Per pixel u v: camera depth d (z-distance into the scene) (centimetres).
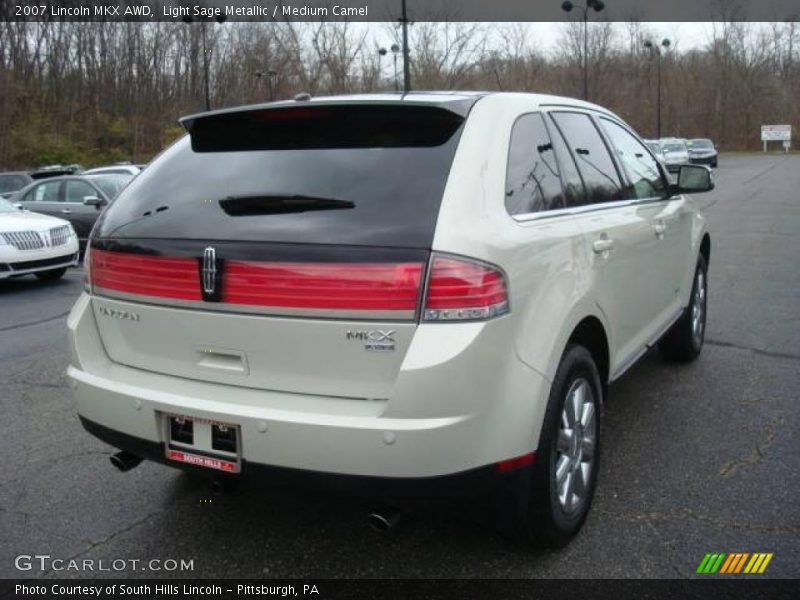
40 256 1089
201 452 293
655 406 483
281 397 283
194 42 4422
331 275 268
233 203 296
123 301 316
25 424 486
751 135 7962
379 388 270
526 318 287
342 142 306
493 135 305
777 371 550
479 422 269
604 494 369
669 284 487
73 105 4800
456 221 271
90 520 358
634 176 455
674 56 7725
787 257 1062
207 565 320
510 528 306
